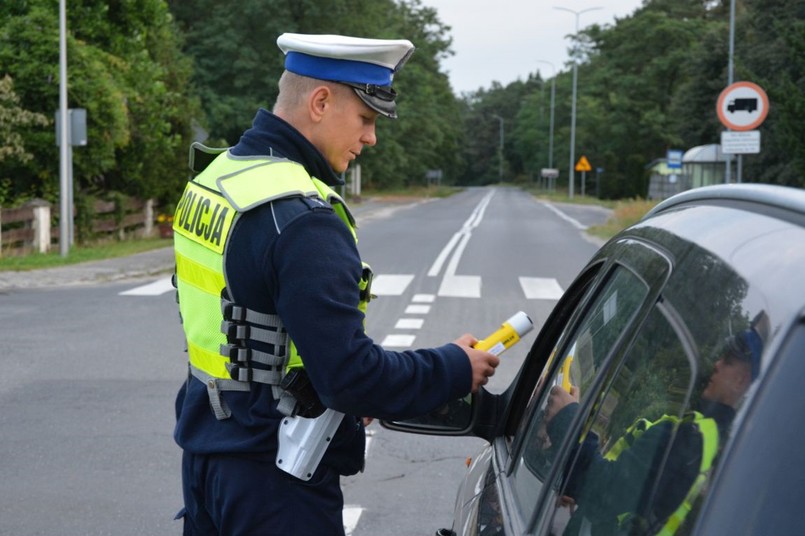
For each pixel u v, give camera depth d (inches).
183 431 93.0
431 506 212.5
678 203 76.8
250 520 89.1
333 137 93.4
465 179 7106.3
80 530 193.9
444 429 104.1
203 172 95.6
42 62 842.2
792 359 42.6
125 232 1037.2
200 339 91.0
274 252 84.6
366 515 206.5
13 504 208.2
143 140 994.1
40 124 837.8
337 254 84.6
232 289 87.4
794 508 40.8
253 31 1897.1
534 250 858.8
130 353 366.9
